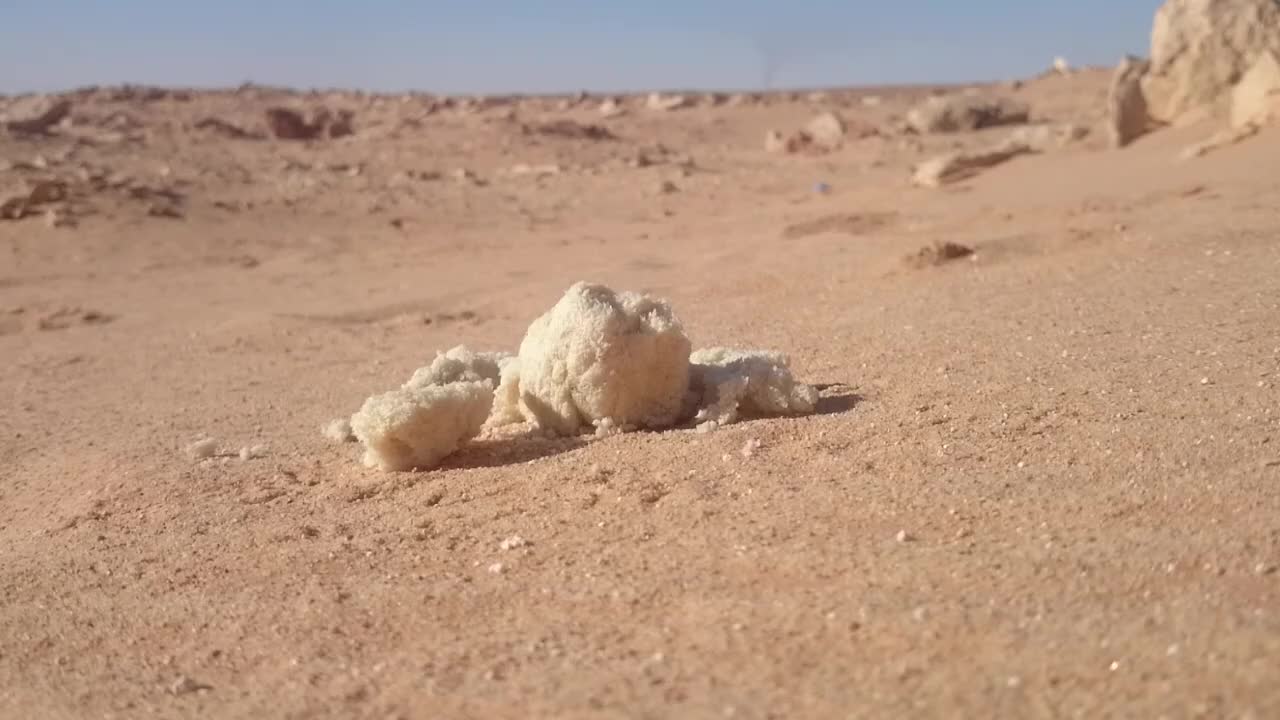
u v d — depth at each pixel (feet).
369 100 19.74
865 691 0.71
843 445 1.20
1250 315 1.62
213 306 3.50
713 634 0.81
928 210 3.91
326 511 1.21
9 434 1.88
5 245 4.58
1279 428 1.10
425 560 1.04
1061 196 3.67
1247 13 4.51
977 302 2.03
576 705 0.74
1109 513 0.94
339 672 0.84
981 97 9.09
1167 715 0.64
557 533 1.06
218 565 1.09
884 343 1.75
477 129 10.54
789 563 0.92
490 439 1.37
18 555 1.20
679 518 1.05
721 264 3.33
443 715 0.75
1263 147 3.61
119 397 2.19
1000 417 1.23
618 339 1.34
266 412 1.87
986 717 0.66
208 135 10.34
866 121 11.22
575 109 14.99
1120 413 1.20
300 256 4.50
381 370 2.23
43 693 0.88
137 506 1.31
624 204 5.85
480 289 3.41
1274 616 0.73
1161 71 4.71
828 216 3.98
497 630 0.88
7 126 9.62
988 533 0.93
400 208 5.77
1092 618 0.75
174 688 0.85
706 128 11.89
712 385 1.38
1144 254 2.26
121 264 4.35
